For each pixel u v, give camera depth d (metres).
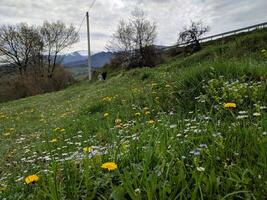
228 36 33.47
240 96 4.64
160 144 3.04
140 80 16.62
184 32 36.44
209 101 5.17
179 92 6.48
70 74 58.78
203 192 2.26
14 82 52.28
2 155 7.11
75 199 2.53
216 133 3.16
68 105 16.58
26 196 3.07
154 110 6.46
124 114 7.16
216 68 6.58
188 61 17.30
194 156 2.76
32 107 21.58
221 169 2.50
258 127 3.13
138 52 42.78
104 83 25.56
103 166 2.52
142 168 2.63
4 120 15.79
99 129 6.36
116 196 2.28
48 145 5.50
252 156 2.61
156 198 2.20
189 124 4.10
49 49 61.03
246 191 2.11
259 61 9.21
